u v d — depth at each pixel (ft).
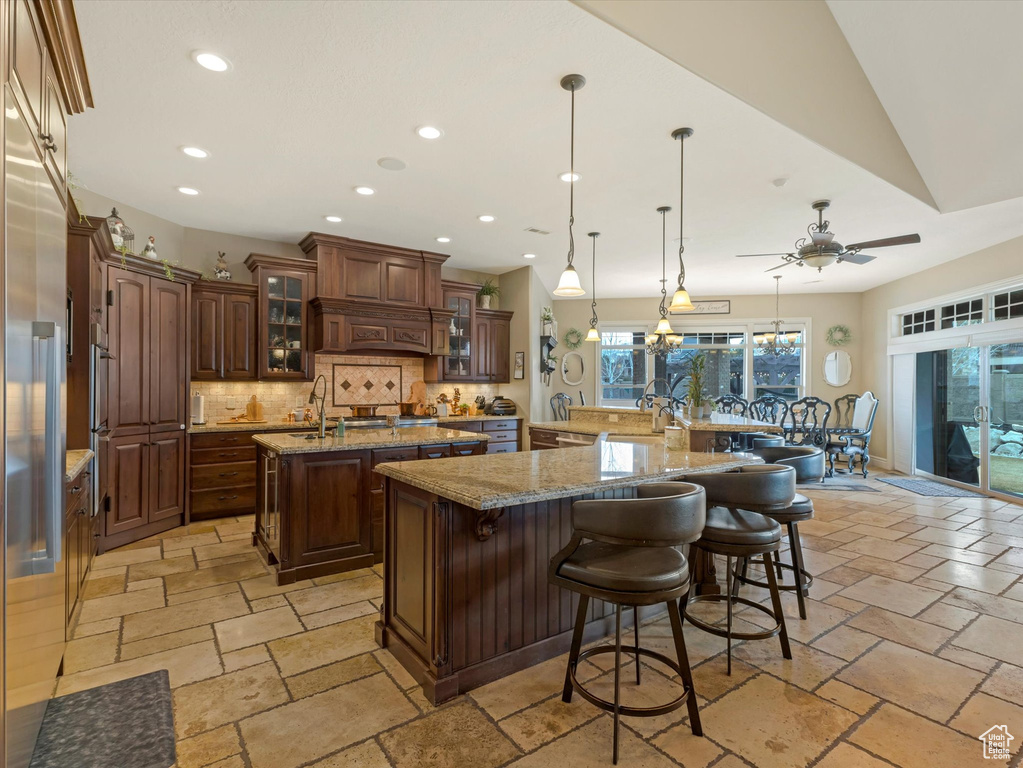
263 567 11.47
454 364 22.03
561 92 9.14
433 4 7.13
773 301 28.45
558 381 30.19
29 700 4.30
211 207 15.23
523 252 20.34
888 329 25.13
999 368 18.80
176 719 6.27
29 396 4.10
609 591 5.56
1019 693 6.83
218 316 16.57
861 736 5.97
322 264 17.97
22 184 3.98
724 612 9.31
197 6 7.15
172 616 9.07
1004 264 18.30
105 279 11.96
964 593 10.15
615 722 5.54
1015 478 18.17
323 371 19.51
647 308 29.89
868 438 23.07
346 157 11.78
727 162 11.85
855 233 17.31
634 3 7.48
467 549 6.86
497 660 7.14
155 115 9.98
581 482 6.82
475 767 5.50
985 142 11.31
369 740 5.91
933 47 9.70
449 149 11.34
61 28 4.99
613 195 13.99
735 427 13.91
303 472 10.80
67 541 7.82
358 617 9.08
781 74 9.53
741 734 6.00
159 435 13.96
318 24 7.50
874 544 13.37
